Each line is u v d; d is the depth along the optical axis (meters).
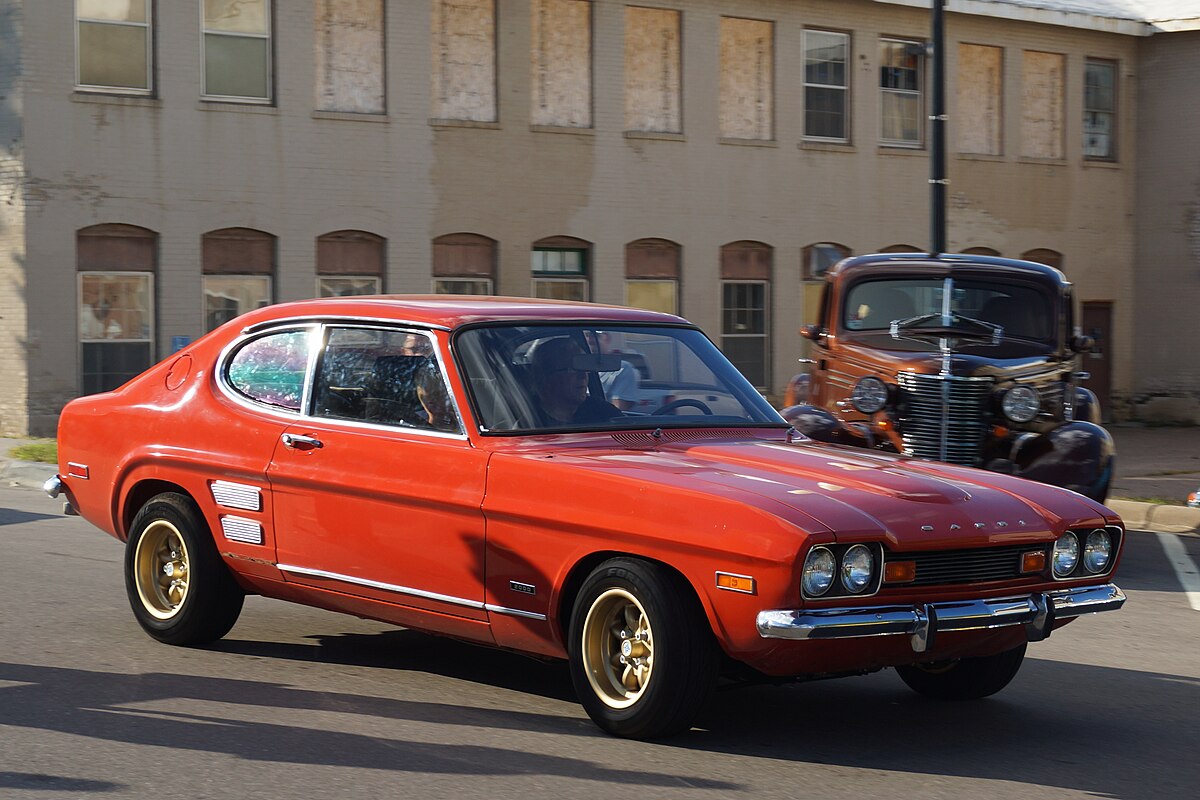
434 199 23.67
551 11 24.84
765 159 27.06
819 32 27.75
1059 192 30.47
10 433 20.61
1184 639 8.75
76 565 10.33
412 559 6.53
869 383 11.88
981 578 5.91
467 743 5.97
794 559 5.39
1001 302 12.28
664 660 5.75
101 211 20.91
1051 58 30.44
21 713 6.37
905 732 6.40
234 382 7.43
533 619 6.16
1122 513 14.89
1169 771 5.87
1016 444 11.53
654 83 25.97
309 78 22.56
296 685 6.94
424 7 23.50
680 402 6.86
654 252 26.06
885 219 28.56
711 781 5.53
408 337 6.80
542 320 6.86
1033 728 6.53
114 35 21.06
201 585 7.47
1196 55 30.55
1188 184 30.73
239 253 22.16
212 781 5.41
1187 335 30.78
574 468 6.03
